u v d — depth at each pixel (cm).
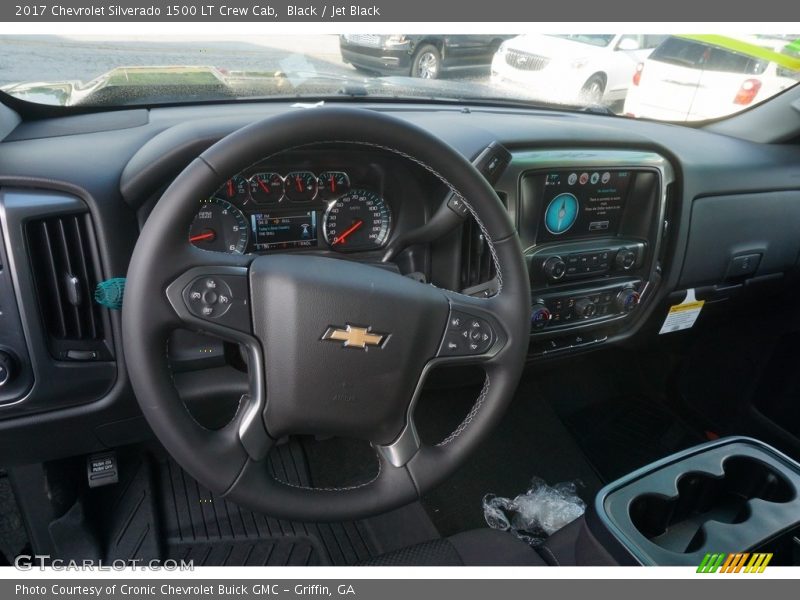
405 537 150
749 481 115
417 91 171
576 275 156
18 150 111
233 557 140
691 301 180
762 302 198
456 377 159
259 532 146
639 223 162
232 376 124
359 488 97
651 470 109
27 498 135
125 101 141
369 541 148
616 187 155
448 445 101
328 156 117
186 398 121
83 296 110
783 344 182
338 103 162
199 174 81
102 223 107
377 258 131
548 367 182
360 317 91
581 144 146
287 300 89
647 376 217
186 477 157
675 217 166
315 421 94
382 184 124
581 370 214
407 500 98
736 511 117
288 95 156
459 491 167
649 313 174
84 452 129
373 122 85
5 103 126
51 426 117
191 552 140
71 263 108
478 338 99
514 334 100
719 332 203
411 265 135
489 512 162
